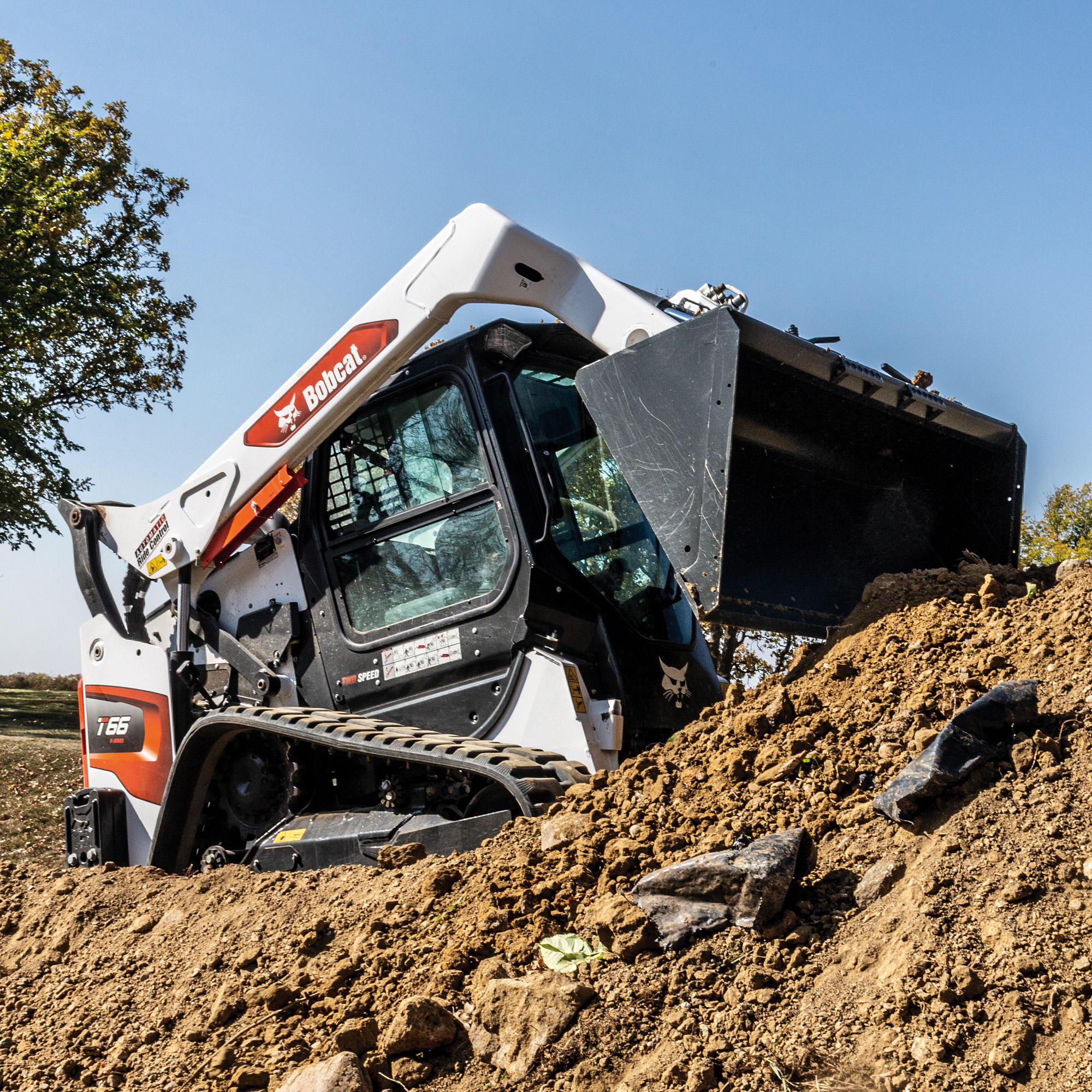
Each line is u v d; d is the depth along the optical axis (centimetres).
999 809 263
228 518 569
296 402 541
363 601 527
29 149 1866
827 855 281
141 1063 315
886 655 368
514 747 440
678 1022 244
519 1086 245
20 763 1146
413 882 365
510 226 478
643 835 319
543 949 282
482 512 488
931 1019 214
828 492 503
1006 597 383
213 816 546
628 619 511
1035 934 223
